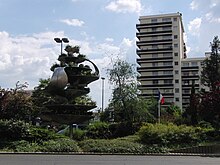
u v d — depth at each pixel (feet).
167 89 430.61
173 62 434.30
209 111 102.47
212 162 57.82
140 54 444.55
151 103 153.69
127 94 135.33
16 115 88.48
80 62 92.53
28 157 60.59
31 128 80.64
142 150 76.07
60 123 88.53
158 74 435.94
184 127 90.43
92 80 92.07
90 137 99.60
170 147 81.71
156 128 85.40
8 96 88.53
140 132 86.07
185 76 432.66
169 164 52.95
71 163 51.42
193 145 83.30
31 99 93.30
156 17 446.19
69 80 90.94
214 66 174.50
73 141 78.74
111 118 140.56
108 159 60.03
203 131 96.07
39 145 75.20
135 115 134.10
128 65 177.06
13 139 77.56
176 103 425.69
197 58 430.20
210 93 104.53
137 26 449.89
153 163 53.88
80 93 90.68
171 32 439.22
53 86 88.17
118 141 79.51
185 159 64.03
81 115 86.43
